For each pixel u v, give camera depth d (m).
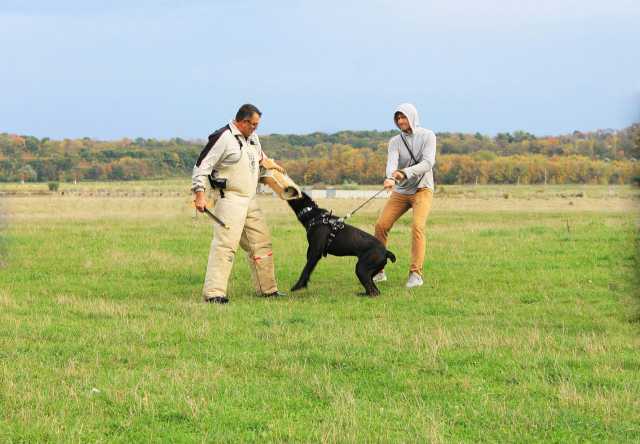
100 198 49.66
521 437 5.24
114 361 7.07
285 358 7.05
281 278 12.14
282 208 34.91
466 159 105.75
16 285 11.42
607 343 7.63
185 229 19.91
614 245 15.52
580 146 115.12
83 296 10.66
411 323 8.73
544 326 8.58
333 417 5.55
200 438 5.19
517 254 14.60
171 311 9.31
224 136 9.93
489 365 6.91
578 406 5.79
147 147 130.00
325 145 129.88
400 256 14.45
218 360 7.06
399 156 11.42
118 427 5.41
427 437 5.11
